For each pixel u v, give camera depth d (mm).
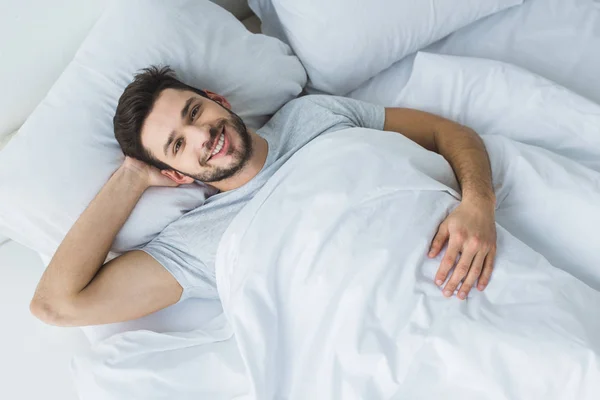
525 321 872
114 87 1167
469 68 1268
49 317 1024
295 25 1300
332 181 1018
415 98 1311
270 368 926
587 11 1359
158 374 993
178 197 1150
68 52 1266
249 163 1137
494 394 831
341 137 1098
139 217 1124
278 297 986
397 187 1006
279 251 995
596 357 804
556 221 1026
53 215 1125
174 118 1088
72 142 1132
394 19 1271
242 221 1040
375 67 1368
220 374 994
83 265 1040
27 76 1226
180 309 1148
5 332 1195
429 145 1239
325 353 922
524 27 1382
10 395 1106
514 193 1080
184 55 1206
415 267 950
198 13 1241
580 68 1302
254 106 1290
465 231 979
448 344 867
